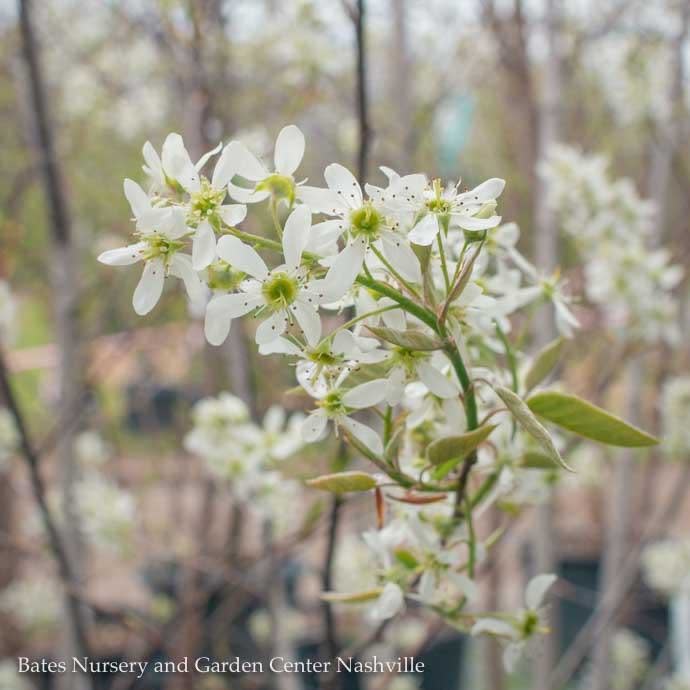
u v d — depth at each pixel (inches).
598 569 268.8
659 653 259.3
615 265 143.3
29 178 168.6
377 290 57.2
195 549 182.7
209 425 129.9
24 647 236.5
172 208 55.3
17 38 171.6
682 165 191.5
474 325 68.4
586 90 215.6
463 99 226.7
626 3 183.9
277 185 56.7
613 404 215.8
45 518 129.5
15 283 252.1
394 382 60.5
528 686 219.5
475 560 71.1
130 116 237.9
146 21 157.8
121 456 236.7
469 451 60.8
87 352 189.6
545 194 169.8
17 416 124.5
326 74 181.3
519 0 163.9
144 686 175.6
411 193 56.9
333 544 94.6
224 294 58.3
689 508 253.1
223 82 153.6
